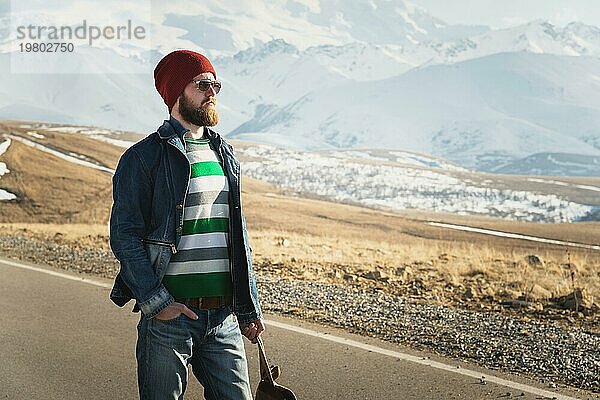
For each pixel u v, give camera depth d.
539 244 22.89
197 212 3.94
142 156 3.92
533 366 6.93
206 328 3.96
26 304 9.94
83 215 35.69
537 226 27.92
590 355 7.30
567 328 8.66
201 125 4.02
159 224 3.92
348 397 6.18
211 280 3.96
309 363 7.11
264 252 16.58
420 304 10.04
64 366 7.17
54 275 12.30
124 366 7.18
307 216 30.78
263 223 29.05
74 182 41.50
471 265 14.83
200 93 3.97
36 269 12.98
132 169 3.91
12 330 8.52
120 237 3.86
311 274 12.86
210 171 4.00
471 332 8.23
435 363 7.05
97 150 53.94
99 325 8.80
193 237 3.93
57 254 15.09
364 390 6.33
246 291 4.04
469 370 6.82
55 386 6.61
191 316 3.86
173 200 3.91
